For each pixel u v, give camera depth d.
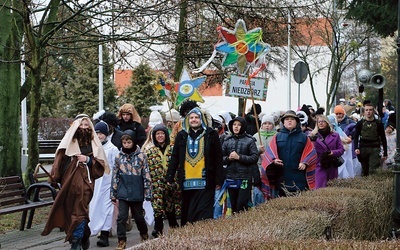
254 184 10.02
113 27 15.76
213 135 9.15
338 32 35.09
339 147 11.47
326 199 7.67
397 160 9.41
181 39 17.77
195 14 18.19
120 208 9.47
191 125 9.14
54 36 16.17
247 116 14.05
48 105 47.25
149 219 10.62
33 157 14.53
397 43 9.58
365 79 17.97
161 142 10.23
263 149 10.81
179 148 9.26
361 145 14.10
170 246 4.89
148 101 45.47
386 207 9.54
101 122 10.33
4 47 13.84
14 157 14.21
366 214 8.50
